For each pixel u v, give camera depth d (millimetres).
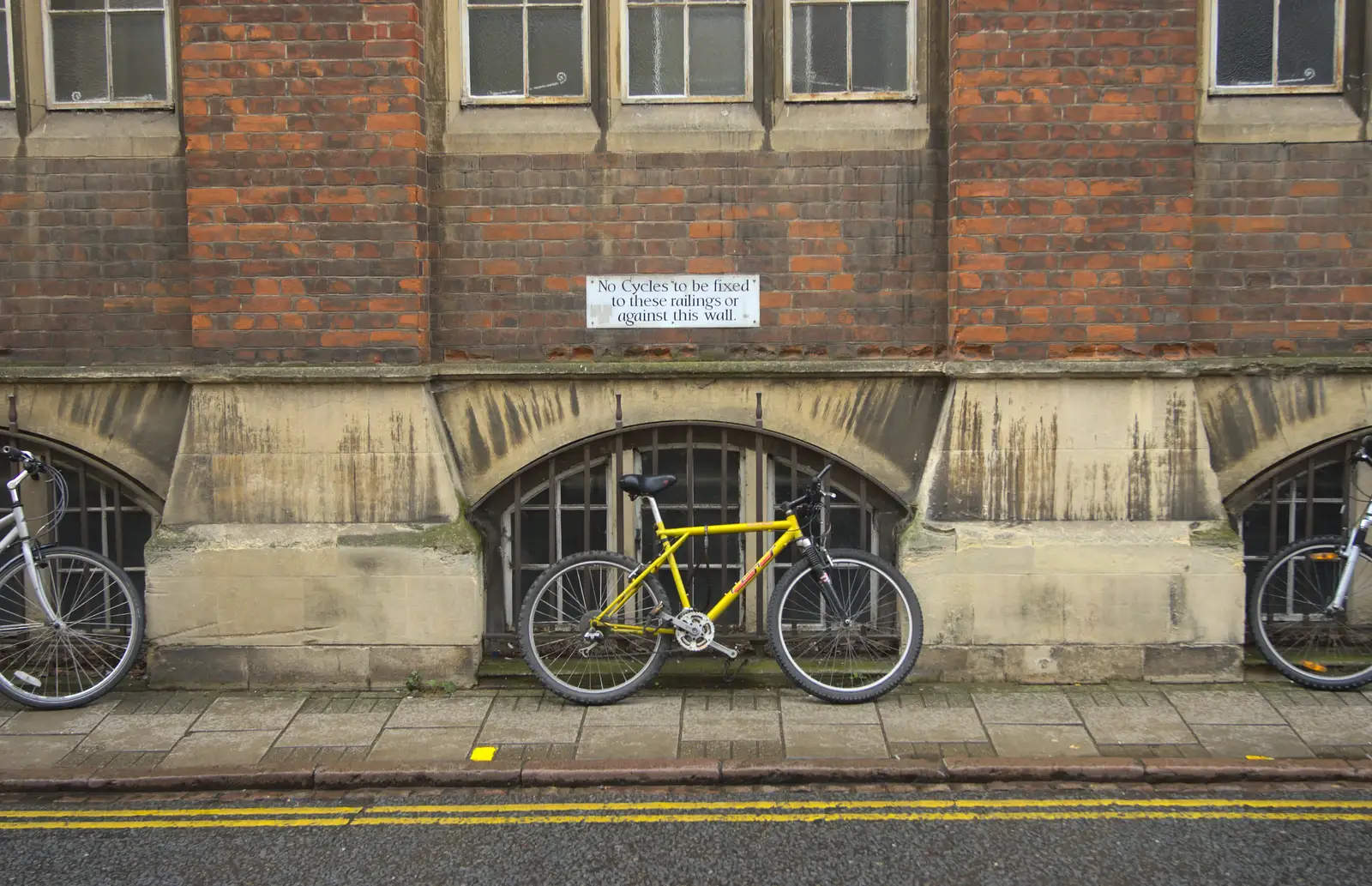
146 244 5645
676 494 5848
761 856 3855
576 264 5629
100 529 5902
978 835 3998
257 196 5414
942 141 5578
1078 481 5414
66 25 5680
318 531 5453
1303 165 5500
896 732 4820
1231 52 5562
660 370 5535
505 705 5207
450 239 5637
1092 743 4688
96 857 3904
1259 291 5535
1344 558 5289
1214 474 5391
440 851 3928
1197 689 5285
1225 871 3721
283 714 5129
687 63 5684
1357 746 4629
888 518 5695
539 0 5645
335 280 5441
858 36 5645
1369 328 5516
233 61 5371
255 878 3742
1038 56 5332
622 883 3688
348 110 5379
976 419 5422
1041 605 5391
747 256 5621
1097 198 5359
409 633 5434
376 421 5465
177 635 5434
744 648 5582
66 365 5668
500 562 5738
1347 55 5543
